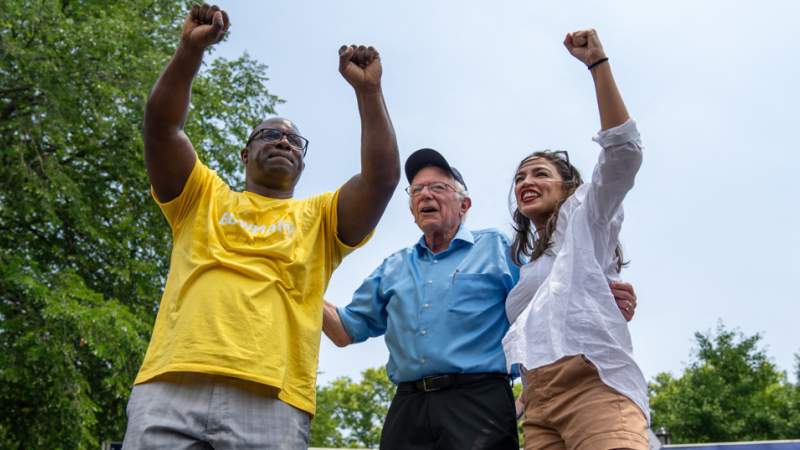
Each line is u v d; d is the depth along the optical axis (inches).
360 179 121.1
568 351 108.8
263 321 108.3
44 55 392.5
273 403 107.0
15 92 414.3
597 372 108.3
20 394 385.1
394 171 119.9
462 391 133.0
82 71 401.1
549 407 111.6
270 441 104.7
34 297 354.3
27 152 403.5
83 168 446.6
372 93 118.6
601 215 115.0
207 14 113.5
